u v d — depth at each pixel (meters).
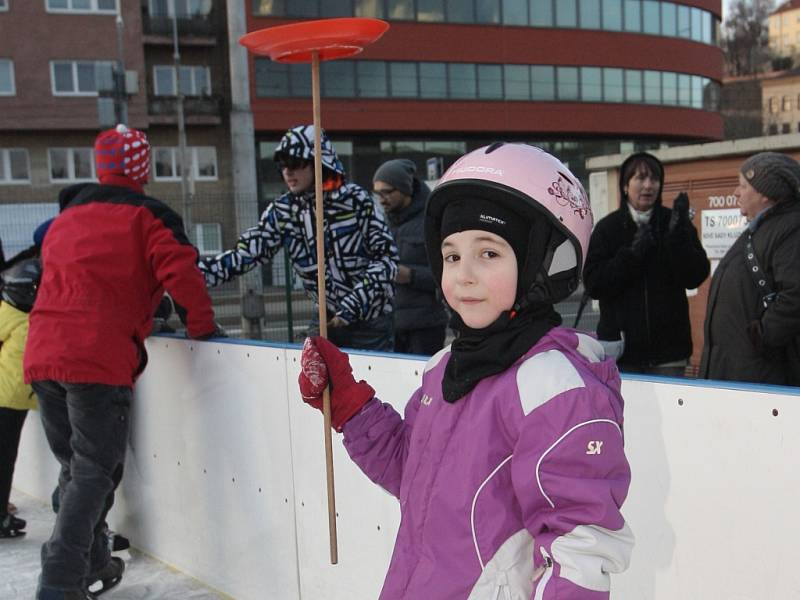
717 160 6.02
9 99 28.09
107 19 28.75
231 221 17.31
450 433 1.32
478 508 1.25
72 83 28.56
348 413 1.59
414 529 1.33
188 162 30.70
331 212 3.10
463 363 1.31
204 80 30.78
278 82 30.86
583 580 1.12
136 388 3.24
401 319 3.94
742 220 5.84
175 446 3.06
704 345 2.84
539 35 34.69
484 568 1.24
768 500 1.46
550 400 1.20
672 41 37.72
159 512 3.20
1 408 3.50
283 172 3.08
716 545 1.55
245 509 2.76
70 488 2.62
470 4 33.44
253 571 2.76
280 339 6.16
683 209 3.20
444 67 33.31
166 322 3.40
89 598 2.65
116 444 2.69
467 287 1.28
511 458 1.25
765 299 2.56
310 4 30.62
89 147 29.12
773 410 1.44
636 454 1.67
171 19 29.97
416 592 1.28
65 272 2.64
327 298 3.19
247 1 29.73
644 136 37.81
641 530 1.67
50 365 2.58
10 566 3.33
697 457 1.56
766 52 54.88
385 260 3.11
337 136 32.72
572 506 1.16
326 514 2.45
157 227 2.69
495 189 1.24
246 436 2.71
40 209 21.48
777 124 54.47
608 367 1.29
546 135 36.03
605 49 35.97
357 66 32.09
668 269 3.23
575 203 1.28
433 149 34.12
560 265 1.28
